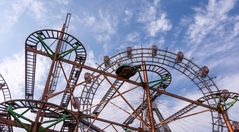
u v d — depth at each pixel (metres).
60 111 23.22
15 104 21.67
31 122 21.47
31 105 21.67
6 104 21.89
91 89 41.28
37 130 21.20
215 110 40.59
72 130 27.08
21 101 21.02
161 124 40.75
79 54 32.38
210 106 40.50
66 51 30.42
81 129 38.53
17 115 21.30
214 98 41.38
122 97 35.00
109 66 40.72
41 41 29.34
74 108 35.16
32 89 32.88
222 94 41.00
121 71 35.78
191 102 39.19
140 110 40.03
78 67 32.75
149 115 33.12
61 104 35.03
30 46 30.30
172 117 41.72
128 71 35.69
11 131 30.80
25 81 31.67
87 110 38.47
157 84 37.56
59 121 21.94
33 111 25.00
